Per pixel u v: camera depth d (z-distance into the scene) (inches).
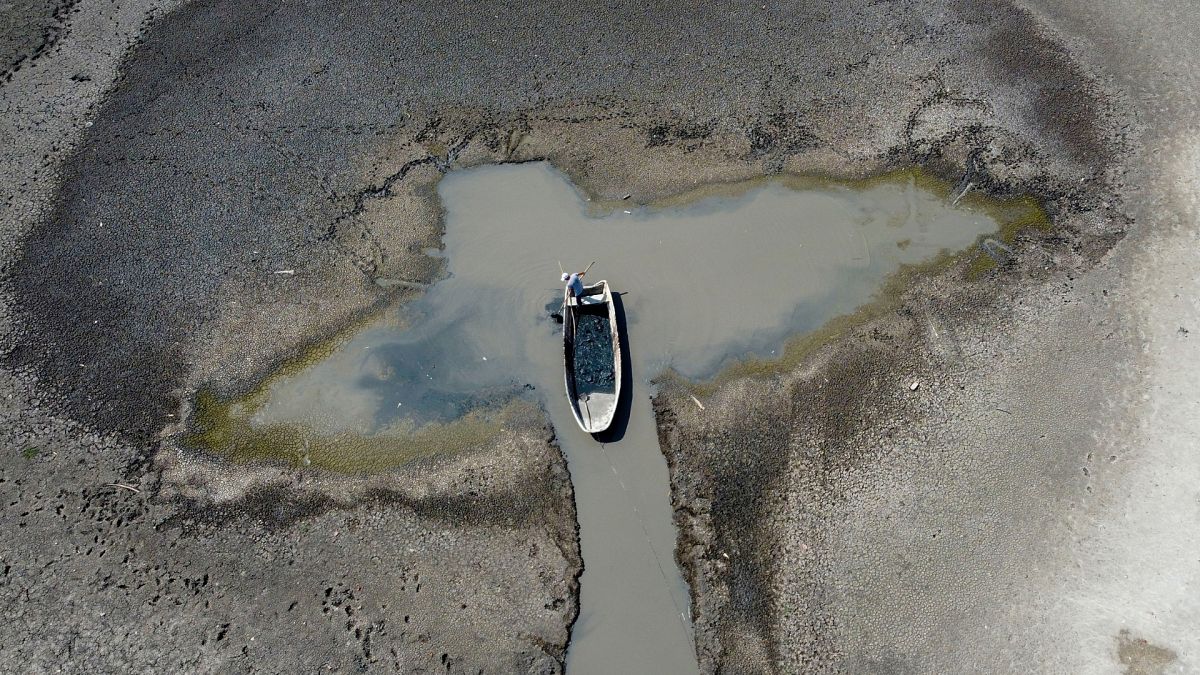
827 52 887.7
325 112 868.0
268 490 641.0
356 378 696.4
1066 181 774.5
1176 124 796.6
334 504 631.8
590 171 811.4
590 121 847.7
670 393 673.0
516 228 775.7
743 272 737.6
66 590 601.9
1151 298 689.6
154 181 823.7
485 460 647.1
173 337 723.4
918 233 754.2
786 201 782.5
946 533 592.4
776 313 711.7
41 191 823.1
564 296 719.7
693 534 605.6
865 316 705.6
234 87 895.1
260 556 611.8
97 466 658.2
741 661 559.5
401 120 857.5
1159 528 581.0
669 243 759.1
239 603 593.0
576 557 600.4
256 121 864.3
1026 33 887.7
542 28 926.4
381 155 832.3
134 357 714.2
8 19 968.9
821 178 796.6
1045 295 703.7
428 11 952.3
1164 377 645.9
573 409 647.8
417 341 716.0
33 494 645.9
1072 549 581.0
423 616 582.9
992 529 592.4
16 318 742.5
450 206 794.2
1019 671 543.8
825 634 562.9
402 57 909.8
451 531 615.8
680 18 925.8
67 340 726.5
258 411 682.8
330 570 603.2
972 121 823.7
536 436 657.6
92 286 757.3
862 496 611.2
